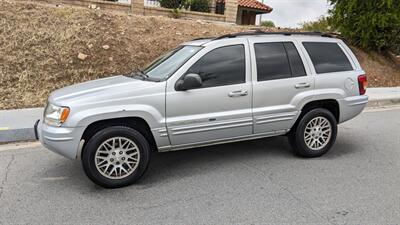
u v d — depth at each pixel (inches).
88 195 168.6
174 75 182.9
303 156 217.8
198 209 154.2
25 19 416.8
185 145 189.2
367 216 148.3
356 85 223.5
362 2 549.0
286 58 208.2
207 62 190.1
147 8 565.0
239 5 882.1
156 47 430.6
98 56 393.4
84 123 166.7
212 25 532.7
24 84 343.9
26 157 219.1
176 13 577.3
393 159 218.1
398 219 146.2
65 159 215.9
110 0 594.6
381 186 178.1
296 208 154.7
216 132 191.8
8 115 289.0
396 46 584.4
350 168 201.9
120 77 207.2
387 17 524.4
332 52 223.5
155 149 191.0
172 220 145.2
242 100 194.5
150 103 176.6
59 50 386.6
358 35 570.3
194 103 184.2
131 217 147.9
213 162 211.2
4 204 159.0
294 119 209.2
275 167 202.5
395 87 495.2
